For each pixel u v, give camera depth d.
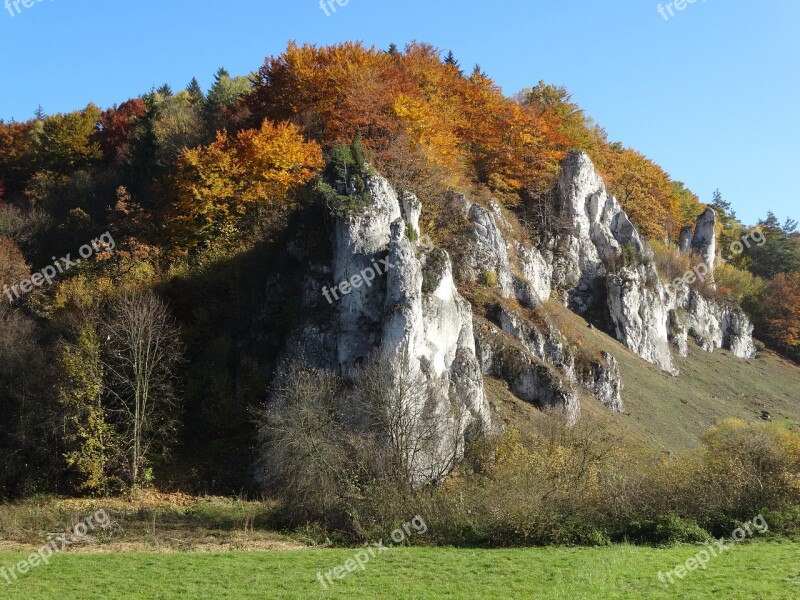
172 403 48.53
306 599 25.64
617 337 83.00
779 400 90.25
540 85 102.06
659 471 37.91
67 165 90.75
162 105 92.00
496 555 31.12
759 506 35.19
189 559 30.95
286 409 41.44
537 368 59.66
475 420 49.66
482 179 82.12
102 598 25.75
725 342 102.88
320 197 53.91
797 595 25.53
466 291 66.25
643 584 26.78
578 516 34.59
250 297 55.56
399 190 62.22
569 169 87.38
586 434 45.91
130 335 47.28
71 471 45.50
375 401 42.41
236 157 64.50
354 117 69.06
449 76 86.44
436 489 38.62
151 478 45.06
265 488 43.75
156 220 66.69
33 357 48.78
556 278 83.44
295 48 76.94
